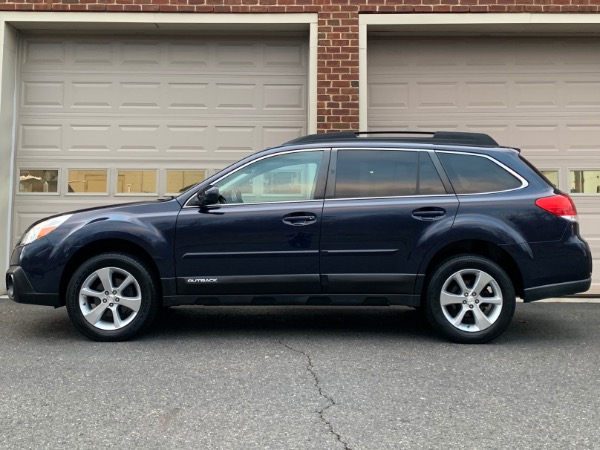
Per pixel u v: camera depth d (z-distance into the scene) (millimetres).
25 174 7828
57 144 7848
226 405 3295
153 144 7879
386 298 4637
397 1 7562
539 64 7957
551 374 3893
